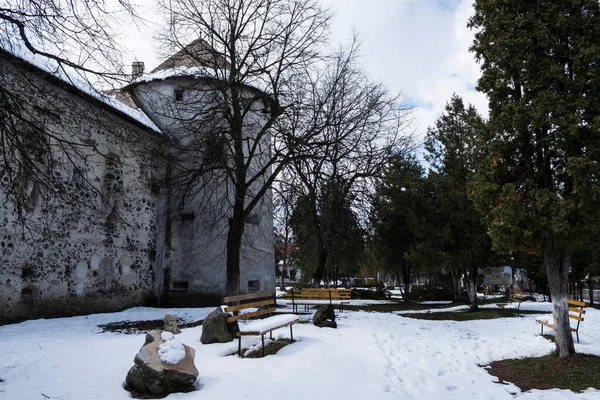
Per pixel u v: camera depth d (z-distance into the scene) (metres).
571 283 23.14
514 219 7.86
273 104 12.48
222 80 12.02
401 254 24.09
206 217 16.64
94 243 14.18
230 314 8.27
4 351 7.29
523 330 11.41
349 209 17.14
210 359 6.64
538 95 7.76
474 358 8.28
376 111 16.05
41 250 12.12
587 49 7.54
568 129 7.39
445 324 12.79
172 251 17.47
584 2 7.97
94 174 14.20
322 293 14.83
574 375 6.97
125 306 15.52
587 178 7.29
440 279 33.62
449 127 17.88
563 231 7.45
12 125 6.00
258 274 17.56
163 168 17.38
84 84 7.47
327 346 7.93
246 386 5.30
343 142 14.43
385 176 17.55
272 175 12.09
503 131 8.44
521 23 7.95
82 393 4.92
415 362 7.58
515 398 5.98
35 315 11.88
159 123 17.53
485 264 16.86
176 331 9.33
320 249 18.41
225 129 11.74
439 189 17.23
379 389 5.89
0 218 10.84
